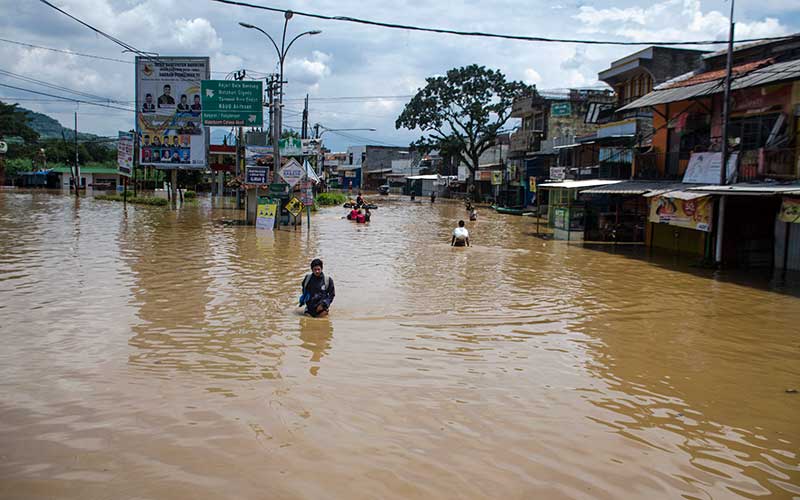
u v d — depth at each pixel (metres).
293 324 9.67
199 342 8.52
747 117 19.31
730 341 9.44
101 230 24.05
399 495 4.56
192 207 42.06
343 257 18.14
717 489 4.83
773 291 14.02
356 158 115.56
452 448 5.41
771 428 6.09
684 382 7.43
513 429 5.87
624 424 6.09
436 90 60.25
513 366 7.87
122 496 4.42
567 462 5.22
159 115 39.00
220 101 29.03
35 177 73.06
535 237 27.39
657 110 24.12
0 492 4.42
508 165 55.56
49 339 8.47
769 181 17.14
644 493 4.73
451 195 74.81
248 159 31.31
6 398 6.27
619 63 32.16
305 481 4.72
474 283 14.22
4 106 87.56
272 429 5.66
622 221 25.78
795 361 8.42
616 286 14.34
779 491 4.82
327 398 6.50
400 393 6.73
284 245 20.75
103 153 102.62
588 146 36.88
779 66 18.09
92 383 6.77
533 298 12.55
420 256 19.12
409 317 10.45
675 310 11.70
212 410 6.08
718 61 23.72
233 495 4.48
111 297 11.34
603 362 8.18
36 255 16.55
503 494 4.64
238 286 12.77
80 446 5.21
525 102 51.03
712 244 18.41
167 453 5.12
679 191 18.97
